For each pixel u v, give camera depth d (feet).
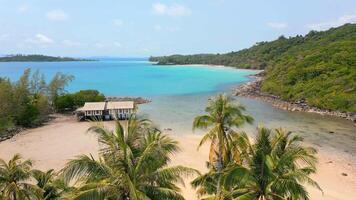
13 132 216.95
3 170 76.84
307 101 308.19
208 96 372.38
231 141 100.22
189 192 119.65
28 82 267.80
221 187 68.03
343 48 394.93
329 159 163.02
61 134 210.79
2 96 222.48
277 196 61.31
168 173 59.82
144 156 57.57
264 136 70.95
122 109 249.96
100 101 299.58
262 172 63.26
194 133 208.03
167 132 210.18
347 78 314.14
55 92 295.48
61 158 162.91
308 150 84.89
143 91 418.92
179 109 293.02
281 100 333.21
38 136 207.51
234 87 453.17
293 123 241.55
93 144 186.80
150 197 57.72
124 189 57.11
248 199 61.62
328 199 121.19
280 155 69.62
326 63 364.99
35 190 75.97
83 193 53.72
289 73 377.91
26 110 235.20
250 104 322.14
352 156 168.45
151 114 268.82
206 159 159.43
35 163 155.53
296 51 622.54
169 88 449.06
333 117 263.08
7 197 73.46
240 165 65.31
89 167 56.44
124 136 62.90
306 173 70.18
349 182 136.87
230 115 104.83
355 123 242.58
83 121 247.50
